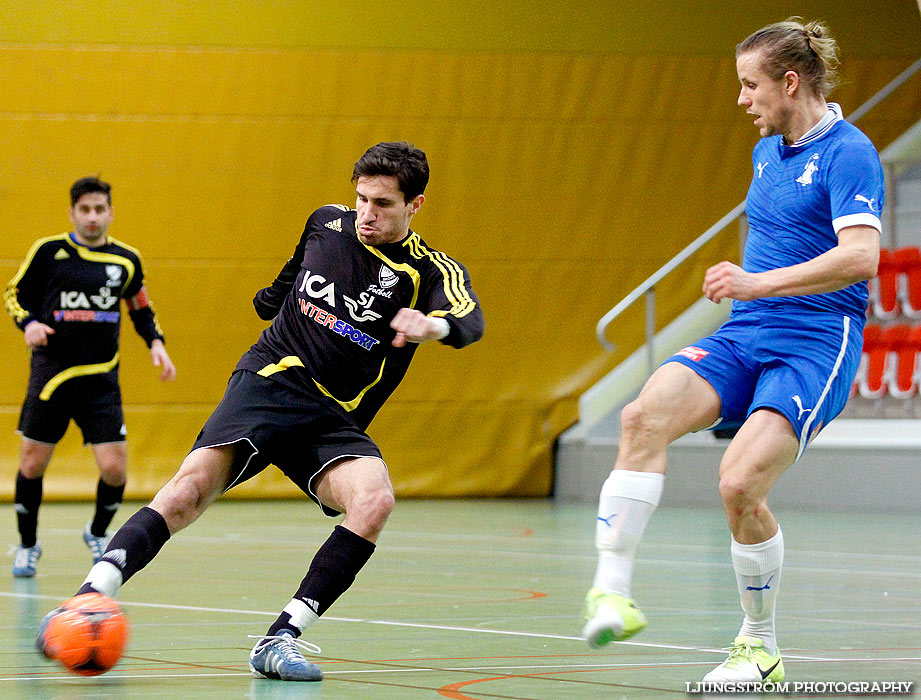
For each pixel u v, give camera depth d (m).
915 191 34.56
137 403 32.66
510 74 34.22
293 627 8.27
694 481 30.05
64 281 15.89
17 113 32.34
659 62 34.78
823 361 7.79
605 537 7.61
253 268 33.28
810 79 8.00
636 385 33.84
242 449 8.52
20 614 11.69
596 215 34.47
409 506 30.95
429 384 33.69
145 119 32.88
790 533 21.91
